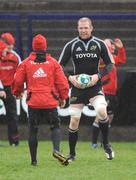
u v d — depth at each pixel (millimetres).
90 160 34438
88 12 50594
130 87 46281
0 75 42469
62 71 30969
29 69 30656
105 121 32531
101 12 51000
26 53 48906
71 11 51688
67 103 46406
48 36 49062
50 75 30656
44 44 30734
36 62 30688
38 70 30578
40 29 49062
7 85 42406
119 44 43719
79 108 32906
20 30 46875
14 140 42656
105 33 49500
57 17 46781
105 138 33094
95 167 31500
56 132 31000
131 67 49406
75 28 49062
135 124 46719
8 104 42500
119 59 43500
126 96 46406
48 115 30922
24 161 33656
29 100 30797
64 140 46906
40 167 31266
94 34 49438
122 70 47500
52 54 49031
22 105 46906
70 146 33594
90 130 46906
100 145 43375
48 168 30875
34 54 30875
